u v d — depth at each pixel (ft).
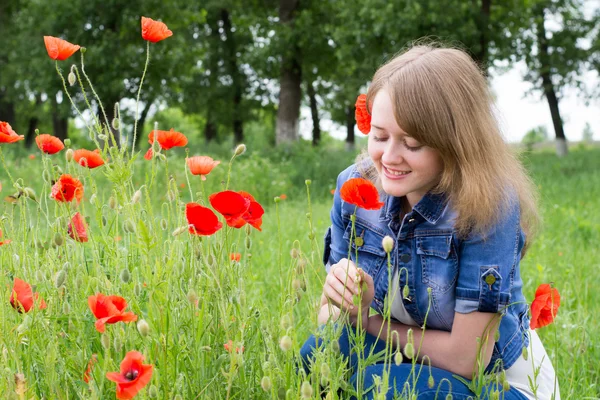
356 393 5.63
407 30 53.36
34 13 64.85
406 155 6.26
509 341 6.89
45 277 6.23
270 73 72.43
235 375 5.76
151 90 66.95
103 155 5.74
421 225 6.76
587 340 10.65
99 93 62.69
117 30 65.21
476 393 6.19
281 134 68.95
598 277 15.43
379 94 6.31
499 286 6.46
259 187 35.60
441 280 6.77
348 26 59.47
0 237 6.44
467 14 56.29
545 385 7.27
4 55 74.95
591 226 22.91
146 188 5.72
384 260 7.16
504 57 60.75
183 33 77.10
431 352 6.82
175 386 5.21
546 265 15.90
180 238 6.30
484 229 6.37
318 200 36.27
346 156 51.11
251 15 74.18
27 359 5.46
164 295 5.47
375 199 5.65
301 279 6.05
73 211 6.71
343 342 6.98
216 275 5.75
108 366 5.29
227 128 95.14
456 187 6.42
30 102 94.22
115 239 6.44
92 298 4.78
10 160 35.65
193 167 6.34
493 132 6.44
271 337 5.65
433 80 6.12
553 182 42.19
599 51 73.72
